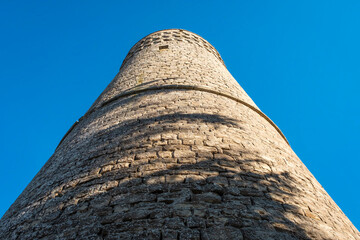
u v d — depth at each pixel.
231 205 3.72
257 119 6.68
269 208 3.86
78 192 4.25
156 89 6.99
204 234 3.26
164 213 3.53
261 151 5.18
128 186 4.03
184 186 3.91
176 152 4.55
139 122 5.59
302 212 4.09
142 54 10.40
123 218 3.56
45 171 5.72
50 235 3.70
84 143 5.69
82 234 3.51
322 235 3.84
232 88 7.90
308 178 5.41
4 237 4.19
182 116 5.63
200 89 7.02
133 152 4.71
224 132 5.30
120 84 8.12
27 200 4.88
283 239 3.45
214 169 4.26
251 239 3.30
